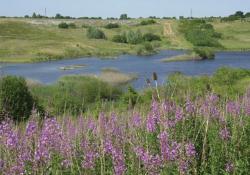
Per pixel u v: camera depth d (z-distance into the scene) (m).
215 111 10.45
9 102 21.95
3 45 122.25
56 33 160.12
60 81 41.94
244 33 173.88
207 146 8.71
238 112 10.83
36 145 8.11
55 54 112.69
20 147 8.14
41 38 143.00
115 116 10.27
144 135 9.01
